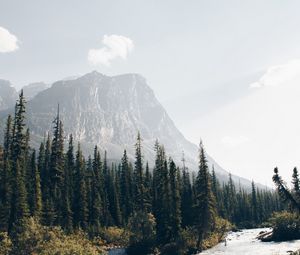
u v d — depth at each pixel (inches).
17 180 2901.1
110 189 4493.1
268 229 4840.1
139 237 2854.3
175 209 3157.0
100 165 4707.2
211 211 3292.3
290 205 2220.7
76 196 3582.7
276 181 2148.1
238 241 3447.3
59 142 3710.6
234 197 6712.6
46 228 1855.3
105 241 3238.2
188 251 2812.5
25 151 3442.4
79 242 1983.3
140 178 3912.4
